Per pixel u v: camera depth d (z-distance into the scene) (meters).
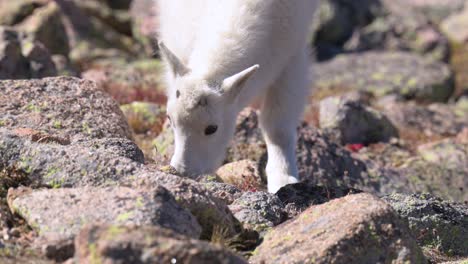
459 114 40.75
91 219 12.08
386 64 50.69
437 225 15.92
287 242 12.74
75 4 48.78
